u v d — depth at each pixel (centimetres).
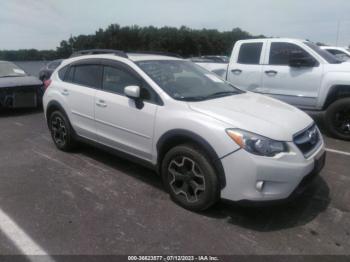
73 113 502
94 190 407
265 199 310
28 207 365
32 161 509
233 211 354
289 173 309
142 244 298
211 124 327
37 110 960
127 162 502
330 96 634
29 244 299
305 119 368
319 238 307
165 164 369
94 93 461
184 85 413
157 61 447
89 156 529
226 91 443
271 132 316
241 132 313
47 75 1750
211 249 291
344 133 631
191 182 350
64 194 396
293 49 676
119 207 364
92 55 487
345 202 375
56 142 560
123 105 414
